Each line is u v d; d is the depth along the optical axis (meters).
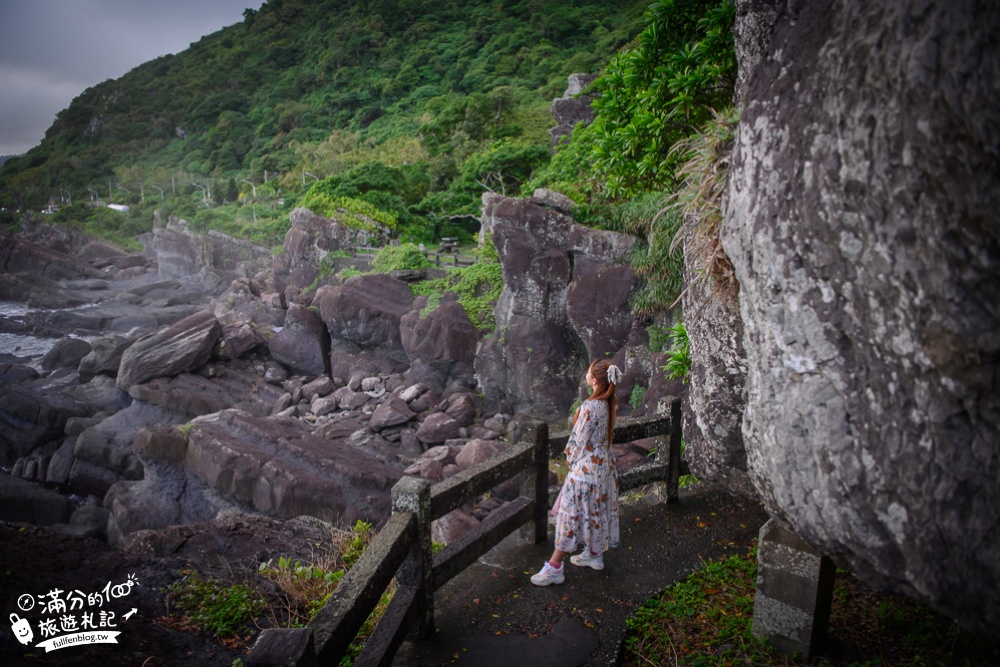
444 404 18.39
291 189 62.53
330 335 24.91
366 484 12.72
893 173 1.70
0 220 95.81
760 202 2.19
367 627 3.59
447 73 92.81
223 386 21.52
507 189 37.09
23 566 3.53
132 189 91.44
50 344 32.88
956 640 3.29
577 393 17.48
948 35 1.56
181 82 128.25
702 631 3.59
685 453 3.91
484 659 3.28
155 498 13.69
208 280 46.59
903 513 1.81
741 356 3.20
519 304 17.41
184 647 3.12
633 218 15.03
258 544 5.27
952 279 1.60
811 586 3.19
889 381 1.82
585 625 3.62
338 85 104.06
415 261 25.59
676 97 5.97
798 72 2.07
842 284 1.90
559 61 75.25
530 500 4.50
